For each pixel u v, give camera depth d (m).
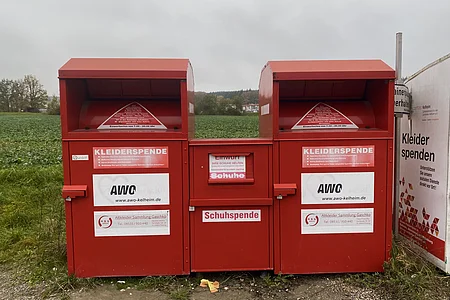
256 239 3.53
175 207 3.47
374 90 3.61
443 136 3.55
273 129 3.41
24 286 3.53
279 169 3.45
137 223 3.47
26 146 17.30
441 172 3.59
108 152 3.38
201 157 3.43
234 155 3.43
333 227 3.52
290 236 3.52
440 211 3.62
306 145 3.43
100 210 3.44
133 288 3.42
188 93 3.52
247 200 3.45
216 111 41.34
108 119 3.54
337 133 3.42
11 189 7.06
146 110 3.62
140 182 3.43
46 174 7.89
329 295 3.30
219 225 3.51
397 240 4.16
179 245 3.51
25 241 4.53
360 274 3.58
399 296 3.23
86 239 3.47
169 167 3.43
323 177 3.46
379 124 3.53
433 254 3.73
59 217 5.19
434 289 3.35
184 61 3.54
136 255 3.51
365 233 3.53
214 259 3.54
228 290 3.40
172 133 3.39
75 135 3.34
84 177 3.39
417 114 3.98
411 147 4.12
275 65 3.52
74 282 3.45
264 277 3.58
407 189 4.22
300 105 3.71
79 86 3.54
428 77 3.77
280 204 3.49
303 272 3.56
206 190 3.46
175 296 3.26
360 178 3.47
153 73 3.26
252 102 40.94
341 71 3.30
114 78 3.23
